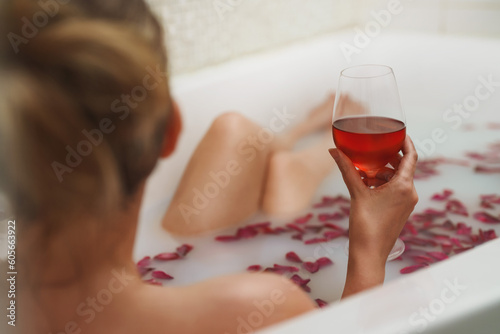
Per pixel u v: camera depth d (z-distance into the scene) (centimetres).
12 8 40
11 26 40
